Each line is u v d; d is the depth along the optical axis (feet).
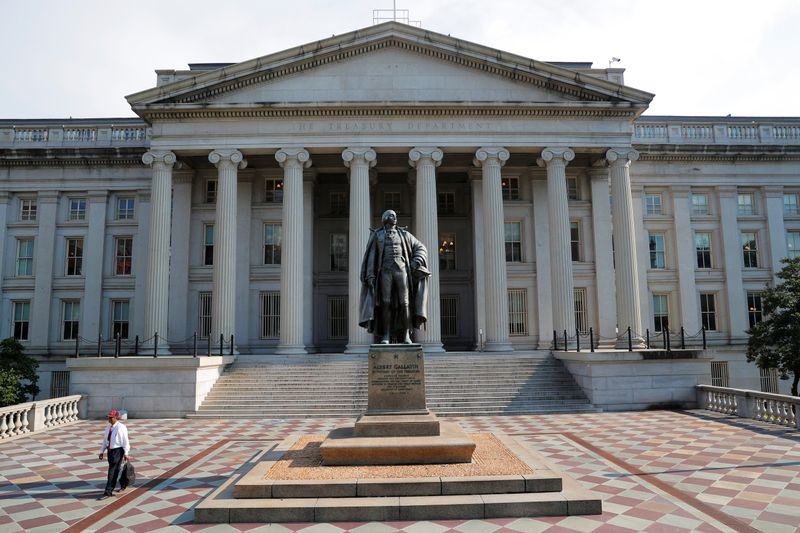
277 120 98.43
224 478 39.68
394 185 122.11
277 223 113.80
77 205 121.39
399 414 37.32
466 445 34.01
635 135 122.11
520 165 114.01
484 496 30.07
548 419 66.39
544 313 108.68
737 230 121.80
